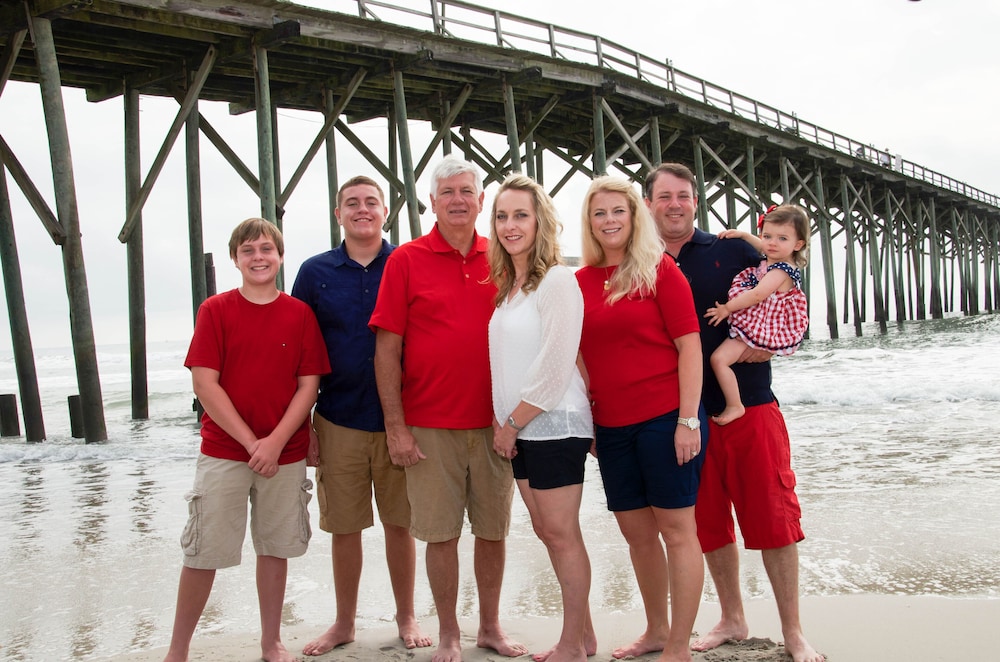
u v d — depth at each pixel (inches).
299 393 116.8
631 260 107.2
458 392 114.5
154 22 326.6
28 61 378.3
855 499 206.8
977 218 1492.4
